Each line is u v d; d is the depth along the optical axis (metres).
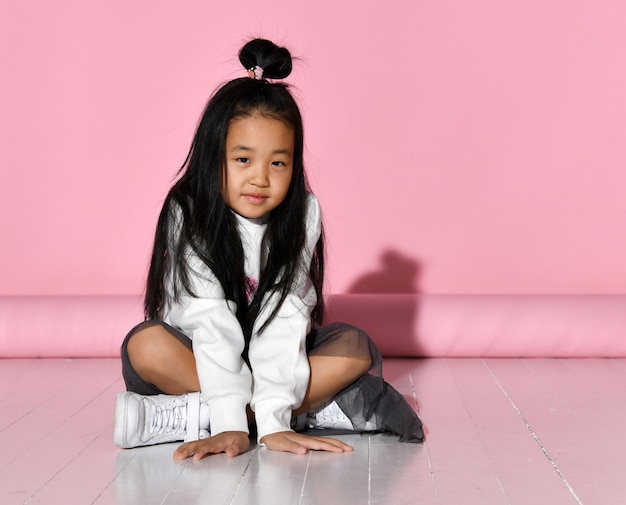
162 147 3.04
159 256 1.85
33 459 1.72
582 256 3.01
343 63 3.00
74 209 3.05
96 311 2.75
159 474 1.62
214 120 1.79
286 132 1.79
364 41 2.99
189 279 1.79
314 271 1.94
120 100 3.04
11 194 3.06
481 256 3.02
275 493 1.51
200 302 1.78
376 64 3.00
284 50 1.88
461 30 2.99
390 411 1.85
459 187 3.01
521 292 3.02
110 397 2.25
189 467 1.65
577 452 1.75
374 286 3.03
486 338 2.70
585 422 1.97
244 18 3.01
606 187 3.00
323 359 1.83
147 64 3.03
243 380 1.77
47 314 2.75
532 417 2.02
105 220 3.05
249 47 1.87
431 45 2.99
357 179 3.01
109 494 1.52
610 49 2.97
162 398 1.80
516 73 2.99
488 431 1.90
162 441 1.80
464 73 2.99
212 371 1.75
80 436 1.88
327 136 3.01
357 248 3.02
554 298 2.77
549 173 3.00
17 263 3.07
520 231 3.01
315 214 1.91
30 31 3.03
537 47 2.98
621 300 2.76
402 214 3.01
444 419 2.00
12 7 3.03
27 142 3.05
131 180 3.04
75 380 2.45
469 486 1.55
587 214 3.00
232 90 1.80
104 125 3.04
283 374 1.77
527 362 2.68
